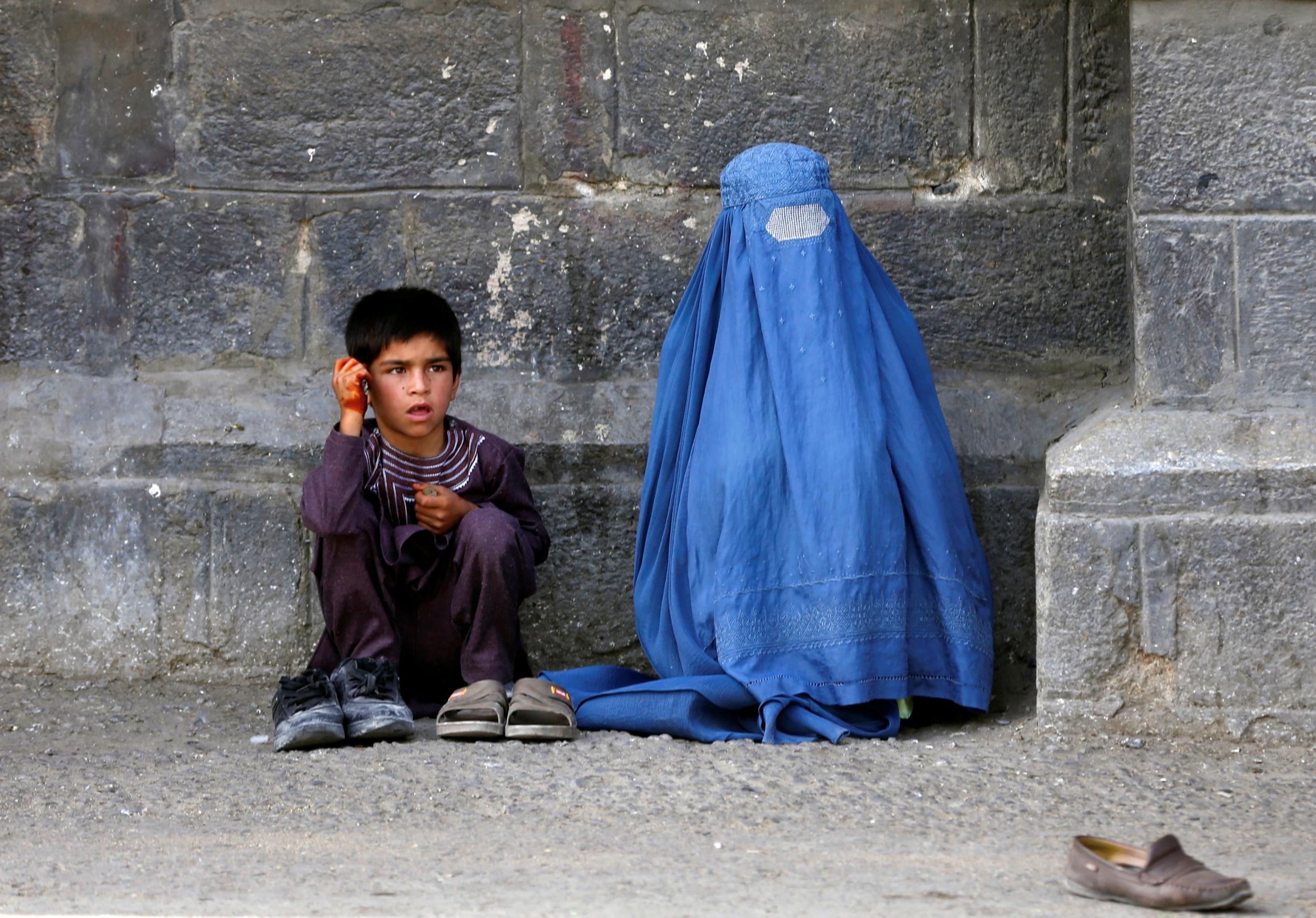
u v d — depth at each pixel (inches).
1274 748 537.3
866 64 647.8
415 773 487.8
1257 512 543.2
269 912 330.3
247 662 637.9
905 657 551.5
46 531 637.3
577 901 339.9
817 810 446.0
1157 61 569.9
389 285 653.3
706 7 649.0
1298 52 563.5
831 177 649.6
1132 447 557.3
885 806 450.3
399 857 388.5
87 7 647.1
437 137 650.8
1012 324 646.5
